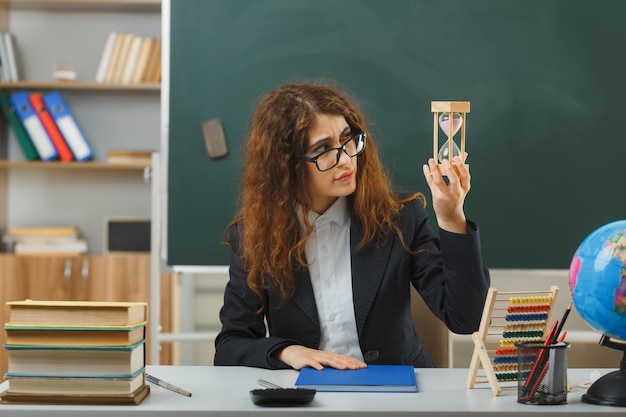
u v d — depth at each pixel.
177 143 3.07
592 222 3.03
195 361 4.07
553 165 3.04
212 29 3.08
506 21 3.05
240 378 1.59
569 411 1.28
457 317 1.72
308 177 1.88
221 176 3.06
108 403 1.32
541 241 3.02
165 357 3.74
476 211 3.03
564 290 3.63
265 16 3.08
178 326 3.75
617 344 1.37
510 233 3.02
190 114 3.07
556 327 1.36
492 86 3.05
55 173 4.26
